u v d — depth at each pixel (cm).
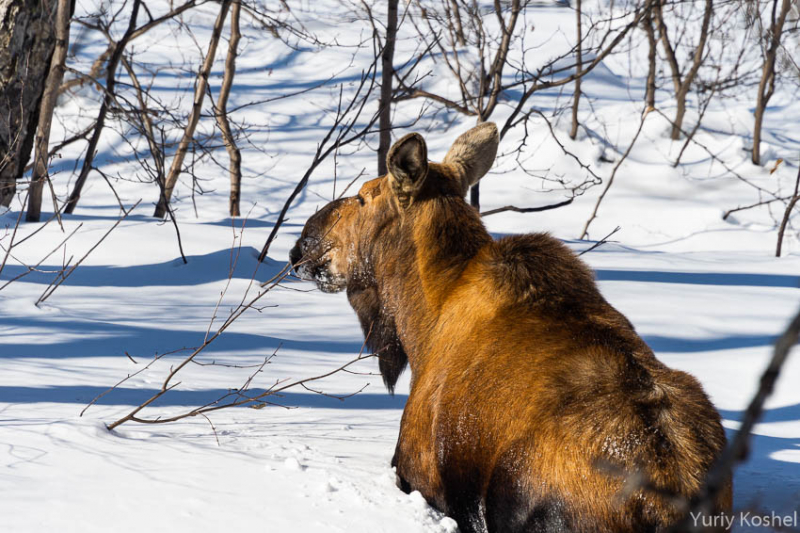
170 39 10475
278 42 10519
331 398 1897
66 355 2114
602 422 962
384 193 1400
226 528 1009
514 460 1009
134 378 1909
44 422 1427
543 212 6788
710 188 7406
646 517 910
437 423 1141
